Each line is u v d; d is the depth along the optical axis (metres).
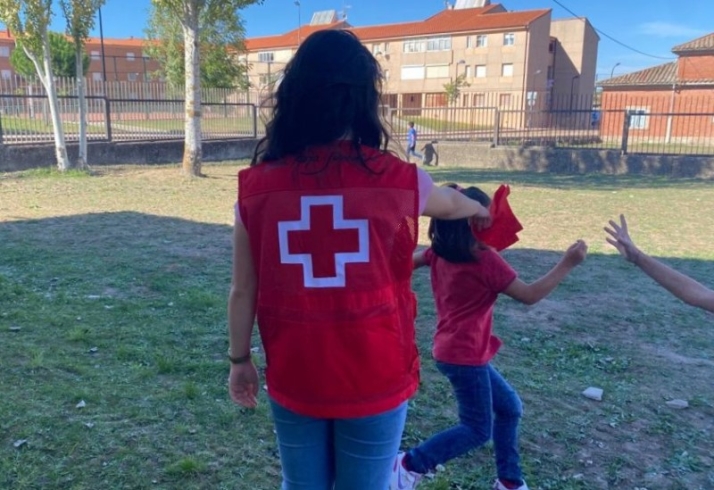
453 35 69.56
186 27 16.56
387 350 1.85
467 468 3.55
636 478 3.55
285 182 1.79
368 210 1.77
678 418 4.27
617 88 44.78
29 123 18.14
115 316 5.79
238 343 2.06
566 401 4.44
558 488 3.41
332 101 1.78
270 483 3.34
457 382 2.91
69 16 16.61
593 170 22.27
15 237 9.05
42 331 5.32
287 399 1.89
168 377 4.55
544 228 11.10
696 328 6.11
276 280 1.82
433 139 26.83
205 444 3.67
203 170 19.64
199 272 7.45
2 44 66.56
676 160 21.09
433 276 3.05
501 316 6.22
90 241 8.96
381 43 74.50
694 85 41.69
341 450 1.95
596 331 5.93
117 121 20.98
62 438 3.63
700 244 9.98
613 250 9.40
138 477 3.32
